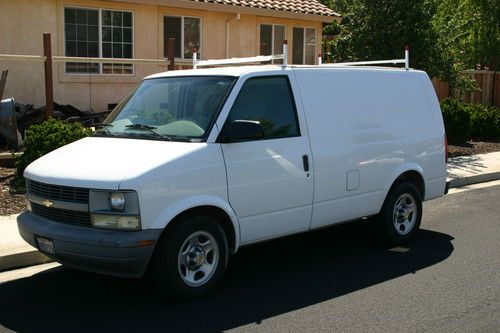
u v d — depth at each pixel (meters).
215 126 5.57
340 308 5.38
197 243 5.47
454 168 13.08
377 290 5.85
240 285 5.98
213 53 17.83
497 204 10.08
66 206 5.23
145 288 5.86
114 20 15.70
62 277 6.20
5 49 14.07
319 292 5.80
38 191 5.55
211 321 5.07
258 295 5.70
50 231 5.27
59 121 9.78
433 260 6.84
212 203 5.42
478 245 7.48
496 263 6.72
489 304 5.47
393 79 7.38
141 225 5.00
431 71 15.05
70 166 5.38
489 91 21.41
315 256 7.02
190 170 5.29
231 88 5.80
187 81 6.16
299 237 7.86
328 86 6.60
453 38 15.35
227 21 17.95
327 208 6.47
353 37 15.42
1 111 11.30
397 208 7.39
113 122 6.27
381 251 7.22
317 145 6.32
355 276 6.28
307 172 6.20
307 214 6.28
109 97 15.90
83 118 13.91
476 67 21.62
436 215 9.22
